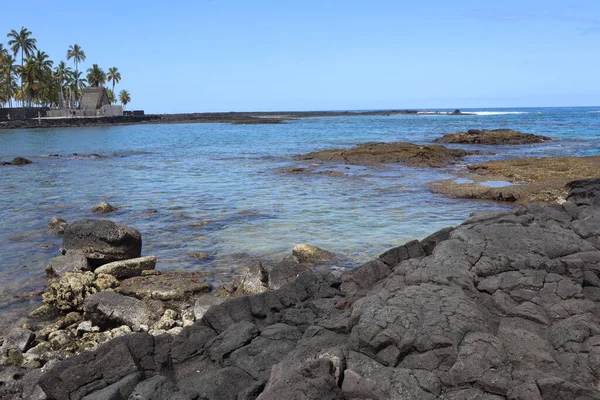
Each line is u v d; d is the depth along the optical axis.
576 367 6.13
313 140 64.81
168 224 18.67
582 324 6.74
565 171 27.69
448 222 18.36
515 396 5.59
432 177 29.62
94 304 10.34
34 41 106.06
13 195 25.17
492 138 51.81
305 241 16.08
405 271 8.55
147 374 7.21
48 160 42.88
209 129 101.69
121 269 13.01
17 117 109.00
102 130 99.50
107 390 6.53
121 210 21.33
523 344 6.50
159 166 38.09
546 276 8.17
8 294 12.16
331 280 10.12
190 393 6.50
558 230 9.70
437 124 104.50
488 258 8.70
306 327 8.20
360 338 6.60
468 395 5.80
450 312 6.75
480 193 23.14
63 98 121.12
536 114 167.12
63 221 18.33
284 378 6.07
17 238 16.94
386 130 85.31
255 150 51.69
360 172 32.38
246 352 7.32
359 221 18.69
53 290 11.45
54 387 6.78
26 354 8.88
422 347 6.29
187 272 13.38
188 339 7.71
